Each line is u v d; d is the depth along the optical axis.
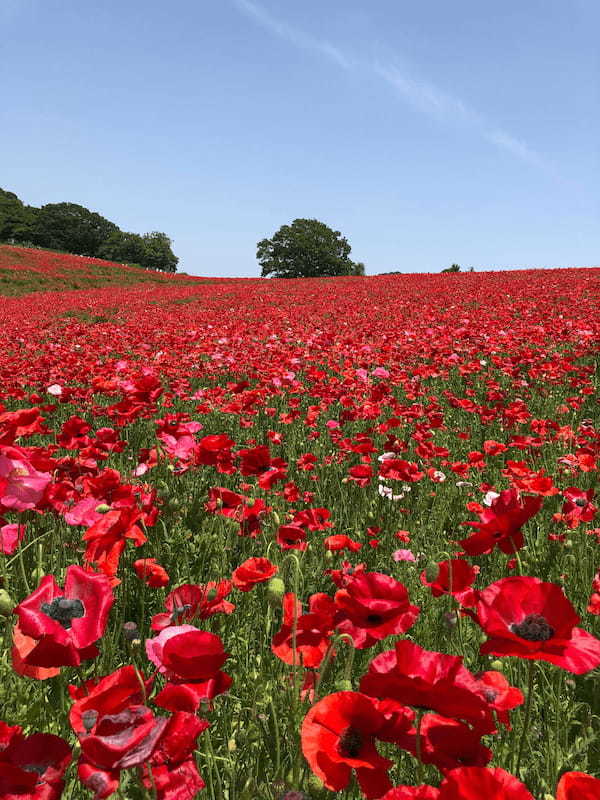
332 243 113.69
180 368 9.55
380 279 42.44
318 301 27.31
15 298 36.81
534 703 2.22
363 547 3.73
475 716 1.08
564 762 1.90
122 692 1.16
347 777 1.10
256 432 6.63
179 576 2.95
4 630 2.28
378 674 1.09
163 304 30.58
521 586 1.29
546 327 12.09
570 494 3.33
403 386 7.77
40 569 2.42
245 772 1.79
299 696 1.71
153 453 3.55
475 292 25.20
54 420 6.65
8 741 1.25
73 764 1.70
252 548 3.30
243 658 2.41
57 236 118.88
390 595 1.38
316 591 2.88
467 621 2.68
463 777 0.95
